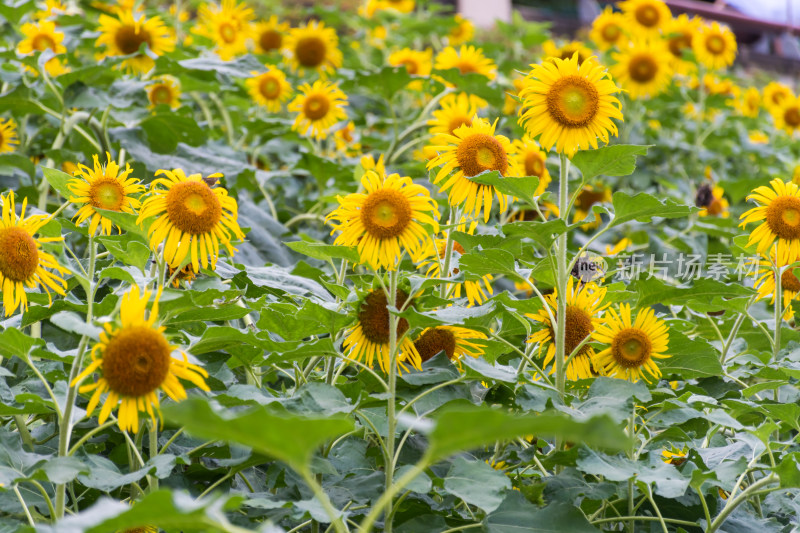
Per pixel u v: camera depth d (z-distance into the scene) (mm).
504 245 3656
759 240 3908
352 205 3471
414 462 3535
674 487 3422
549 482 3537
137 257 3434
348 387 3488
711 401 3586
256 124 5375
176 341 3516
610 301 3779
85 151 4629
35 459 3299
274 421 2877
